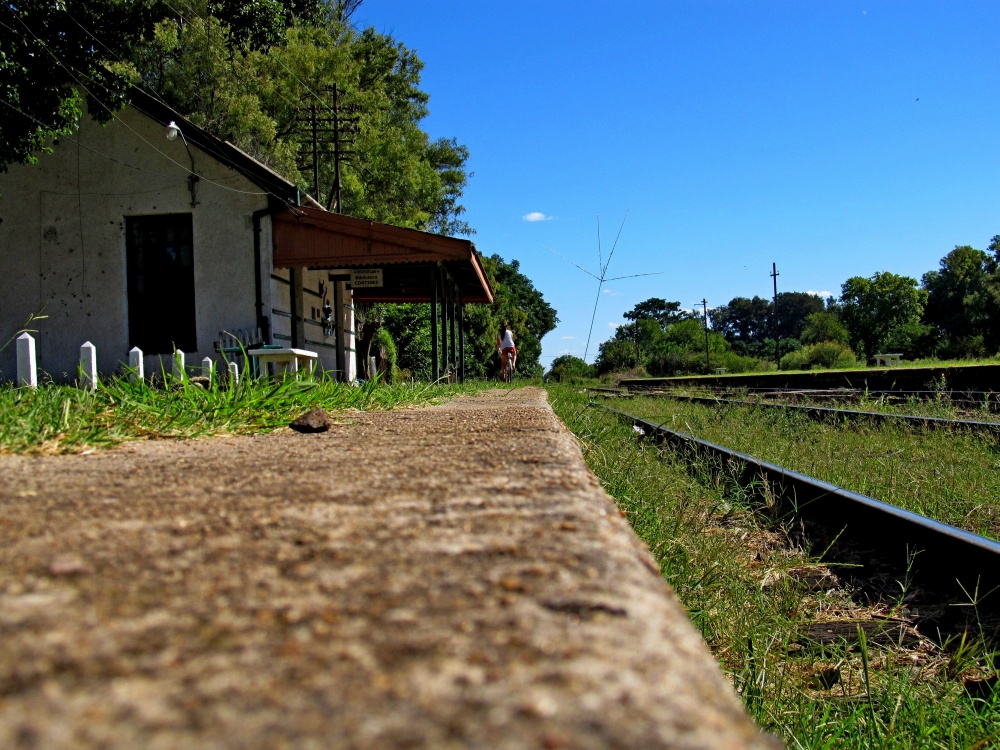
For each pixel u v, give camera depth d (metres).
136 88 13.80
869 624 2.97
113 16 13.67
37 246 14.38
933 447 6.81
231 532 1.49
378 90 38.88
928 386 15.55
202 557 1.29
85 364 5.43
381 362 26.94
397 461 2.59
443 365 16.48
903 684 2.35
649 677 0.77
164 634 0.90
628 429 8.65
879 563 3.69
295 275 15.62
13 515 1.69
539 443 3.07
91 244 14.34
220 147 13.97
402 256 13.88
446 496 1.85
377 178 37.25
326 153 30.34
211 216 14.12
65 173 14.38
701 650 0.87
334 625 0.93
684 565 3.28
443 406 6.82
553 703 0.70
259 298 14.05
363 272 16.98
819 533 4.31
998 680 2.31
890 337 73.06
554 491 1.88
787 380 23.81
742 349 125.38
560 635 0.88
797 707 2.28
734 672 2.48
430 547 1.33
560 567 1.17
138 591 1.08
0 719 0.68
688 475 5.91
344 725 0.66
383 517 1.61
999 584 3.05
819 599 3.21
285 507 1.75
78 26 12.82
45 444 3.18
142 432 3.67
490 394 11.11
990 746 2.13
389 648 0.85
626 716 0.68
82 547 1.37
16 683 0.76
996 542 3.23
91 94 13.43
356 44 38.50
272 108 30.83
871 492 5.13
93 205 14.34
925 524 3.59
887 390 17.25
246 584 1.12
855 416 9.32
